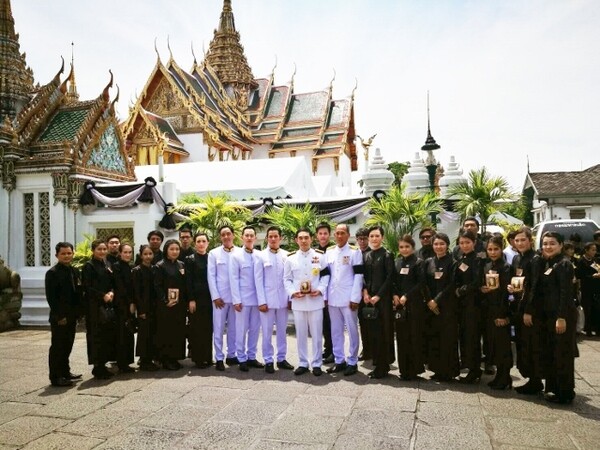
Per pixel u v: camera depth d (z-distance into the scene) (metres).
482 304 6.08
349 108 46.84
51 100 13.02
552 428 4.56
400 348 6.31
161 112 39.06
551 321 5.31
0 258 10.83
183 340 7.29
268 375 6.71
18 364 7.56
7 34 13.26
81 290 6.70
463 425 4.65
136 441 4.43
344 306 6.68
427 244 7.66
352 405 5.29
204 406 5.36
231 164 18.48
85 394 5.91
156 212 11.88
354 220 11.94
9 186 11.77
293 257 6.88
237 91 47.31
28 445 4.37
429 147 13.57
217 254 7.45
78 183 11.74
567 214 25.39
